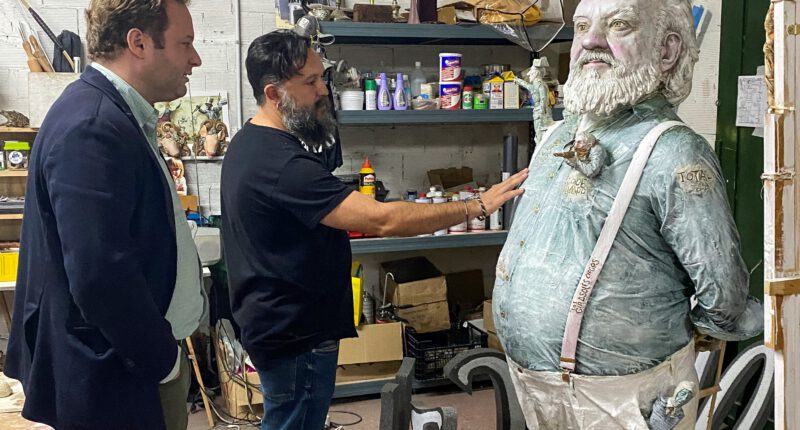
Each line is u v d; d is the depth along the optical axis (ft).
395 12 11.03
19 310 5.22
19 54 10.93
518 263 4.91
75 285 4.42
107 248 4.44
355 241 10.84
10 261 9.82
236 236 6.67
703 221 4.27
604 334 4.50
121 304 4.51
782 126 2.97
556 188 4.85
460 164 12.99
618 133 4.65
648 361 4.55
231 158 6.64
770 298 3.07
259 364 6.73
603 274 4.48
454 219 5.92
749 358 8.29
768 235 3.06
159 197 4.95
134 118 4.89
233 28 11.69
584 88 4.65
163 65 5.08
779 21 2.92
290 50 6.48
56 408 4.84
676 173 4.29
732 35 9.27
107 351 4.78
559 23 7.82
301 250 6.48
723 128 9.54
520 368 4.91
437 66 12.64
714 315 4.41
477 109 11.25
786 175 3.02
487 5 7.80
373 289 12.67
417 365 11.11
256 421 10.50
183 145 11.64
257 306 6.59
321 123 6.93
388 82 11.27
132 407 4.86
